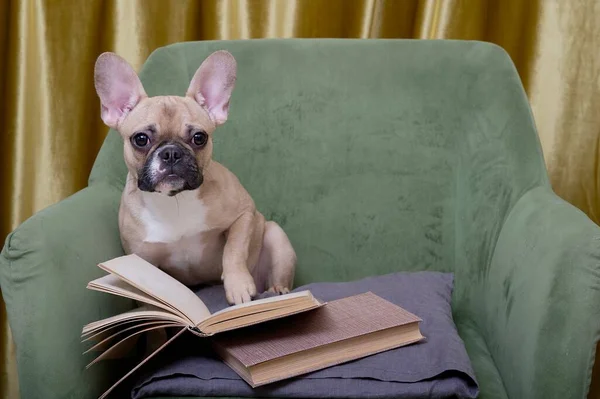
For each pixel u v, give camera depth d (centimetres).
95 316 123
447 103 170
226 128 172
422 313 136
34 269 113
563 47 206
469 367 116
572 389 110
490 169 159
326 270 169
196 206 146
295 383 112
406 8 210
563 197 215
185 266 155
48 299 113
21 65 204
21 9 202
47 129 210
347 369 114
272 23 205
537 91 210
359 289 147
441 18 202
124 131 146
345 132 171
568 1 203
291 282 163
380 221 169
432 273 157
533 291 117
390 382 113
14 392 221
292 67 174
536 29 206
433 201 168
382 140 170
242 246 149
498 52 169
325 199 170
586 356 109
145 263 128
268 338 116
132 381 123
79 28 206
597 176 211
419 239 167
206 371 114
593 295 109
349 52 175
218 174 153
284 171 171
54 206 132
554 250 115
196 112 149
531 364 113
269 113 172
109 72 147
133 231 145
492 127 162
